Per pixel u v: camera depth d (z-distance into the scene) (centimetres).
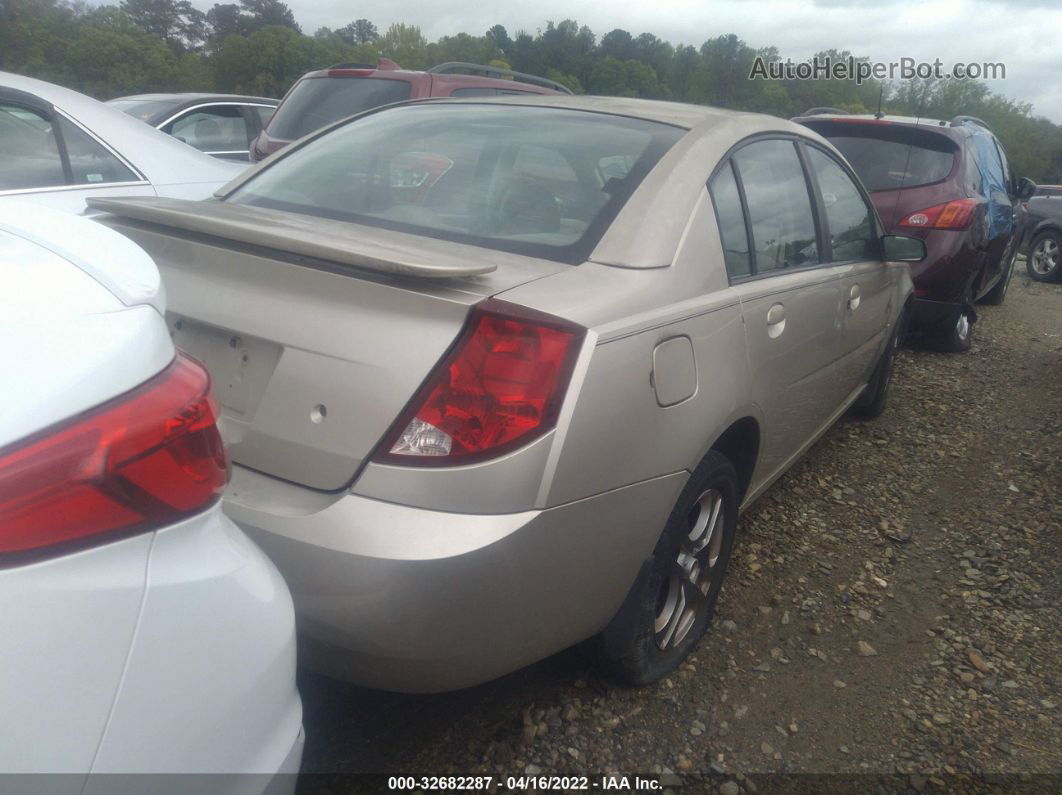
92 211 260
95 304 139
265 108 980
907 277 506
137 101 920
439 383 192
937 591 345
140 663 125
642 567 240
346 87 780
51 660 116
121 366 132
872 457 481
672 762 245
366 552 188
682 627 280
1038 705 278
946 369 686
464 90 769
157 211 230
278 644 152
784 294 304
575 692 268
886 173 702
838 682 284
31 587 116
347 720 251
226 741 138
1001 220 820
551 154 279
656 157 272
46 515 119
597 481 210
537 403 195
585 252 239
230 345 217
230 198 300
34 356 126
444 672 201
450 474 190
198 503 140
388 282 200
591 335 204
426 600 189
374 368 196
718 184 280
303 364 204
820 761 249
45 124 393
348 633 194
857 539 384
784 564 357
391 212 269
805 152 364
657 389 226
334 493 198
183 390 141
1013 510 423
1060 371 698
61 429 122
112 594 123
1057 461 490
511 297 203
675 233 250
